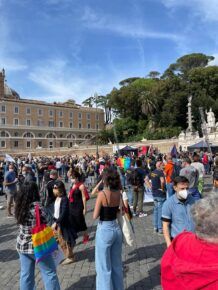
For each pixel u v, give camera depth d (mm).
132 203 14273
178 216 5551
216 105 77375
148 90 95625
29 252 5309
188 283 2217
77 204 8469
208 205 2314
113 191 5660
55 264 5539
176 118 82500
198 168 12289
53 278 5402
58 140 111312
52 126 110938
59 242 7910
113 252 5668
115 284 5629
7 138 101188
